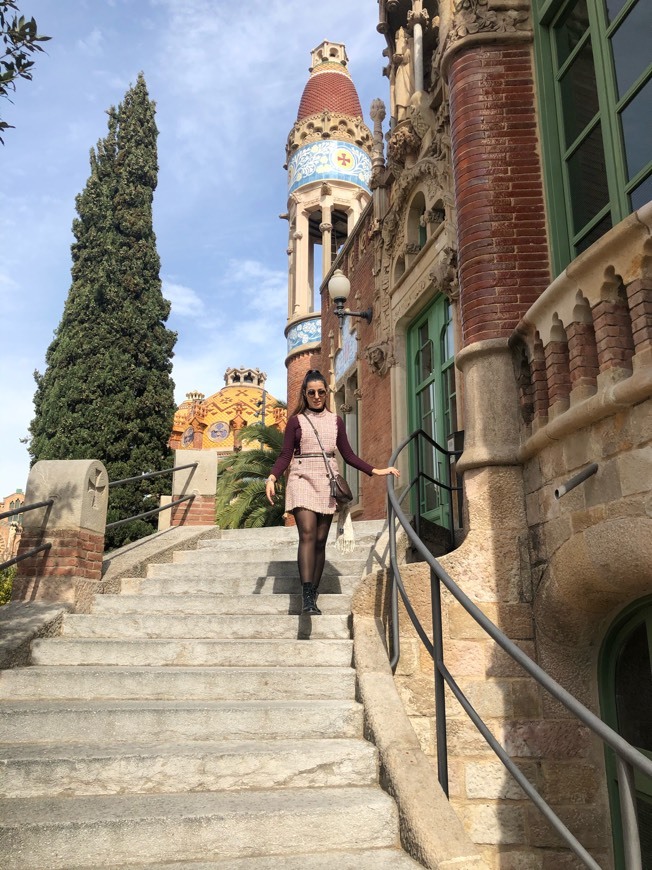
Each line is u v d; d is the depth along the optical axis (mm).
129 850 2863
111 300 14320
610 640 4250
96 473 5914
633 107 4082
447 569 4523
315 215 21703
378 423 10844
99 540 5914
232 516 19109
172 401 14578
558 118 5039
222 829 2943
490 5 5312
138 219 15164
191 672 4223
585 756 4227
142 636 5066
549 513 4223
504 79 5262
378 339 10859
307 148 20734
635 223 3158
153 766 3369
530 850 4090
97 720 3760
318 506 4957
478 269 4996
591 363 3797
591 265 3582
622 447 3482
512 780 4180
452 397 8453
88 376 13727
